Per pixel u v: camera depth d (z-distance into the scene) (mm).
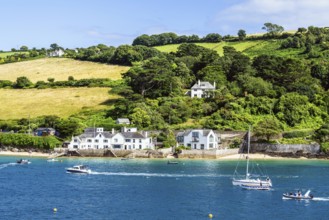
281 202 120875
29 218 101812
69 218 102125
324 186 144000
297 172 173500
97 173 165000
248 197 126125
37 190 132375
